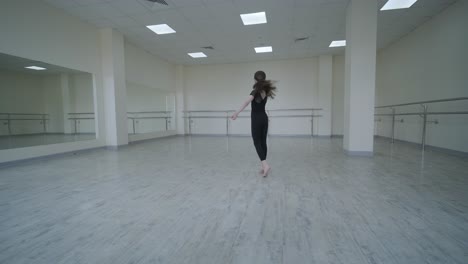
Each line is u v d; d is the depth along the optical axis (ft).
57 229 4.62
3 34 10.69
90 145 15.58
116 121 16.76
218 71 27.91
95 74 16.10
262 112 8.44
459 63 12.61
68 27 14.06
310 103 25.61
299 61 25.64
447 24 13.56
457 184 7.35
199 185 7.60
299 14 14.57
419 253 3.65
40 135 16.66
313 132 25.77
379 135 23.22
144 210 5.55
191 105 28.66
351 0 12.17
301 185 7.45
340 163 10.89
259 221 4.88
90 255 3.72
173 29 16.87
